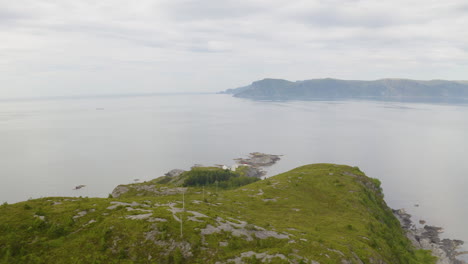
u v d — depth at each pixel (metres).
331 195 82.00
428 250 85.25
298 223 58.47
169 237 35.47
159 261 32.38
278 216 62.81
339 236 51.81
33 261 31.34
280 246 38.84
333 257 38.53
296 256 36.16
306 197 79.81
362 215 70.19
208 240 36.31
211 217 43.16
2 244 32.88
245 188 91.06
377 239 57.44
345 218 66.12
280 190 84.81
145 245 34.09
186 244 34.84
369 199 87.75
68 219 38.94
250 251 35.94
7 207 41.94
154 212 41.78
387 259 50.47
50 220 38.75
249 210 65.56
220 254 34.31
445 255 84.88
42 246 33.66
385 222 81.12
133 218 39.22
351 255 41.56
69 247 33.66
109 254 32.72
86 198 51.56
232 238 37.88
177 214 41.75
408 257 60.31
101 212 42.12
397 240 69.44
